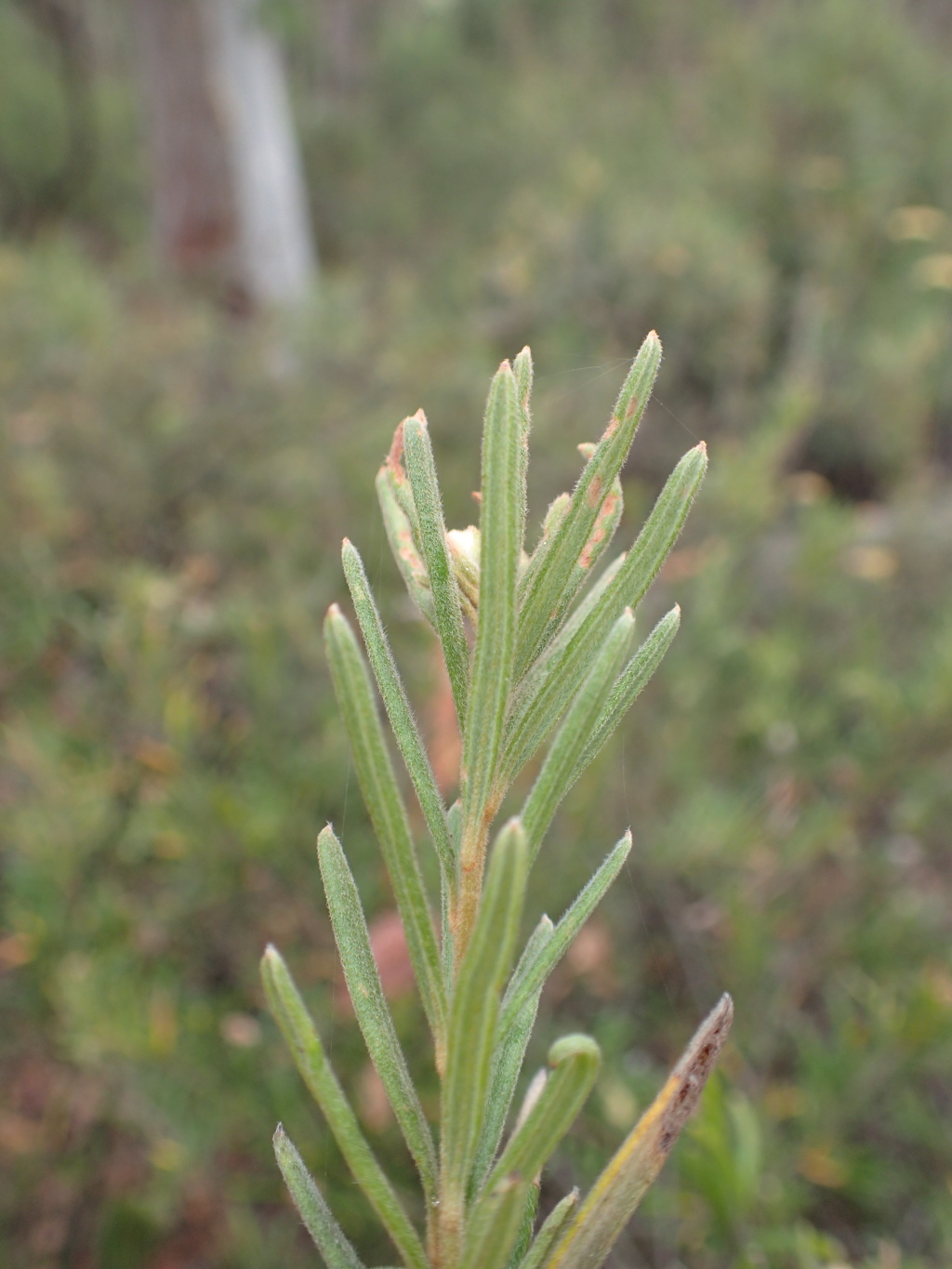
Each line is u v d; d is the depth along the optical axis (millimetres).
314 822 267
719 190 755
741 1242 152
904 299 702
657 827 270
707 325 543
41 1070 257
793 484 400
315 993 245
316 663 320
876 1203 213
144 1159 247
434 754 215
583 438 469
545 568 61
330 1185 217
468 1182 61
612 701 63
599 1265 59
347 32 1550
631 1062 247
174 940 258
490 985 49
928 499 427
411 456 61
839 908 261
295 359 503
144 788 271
